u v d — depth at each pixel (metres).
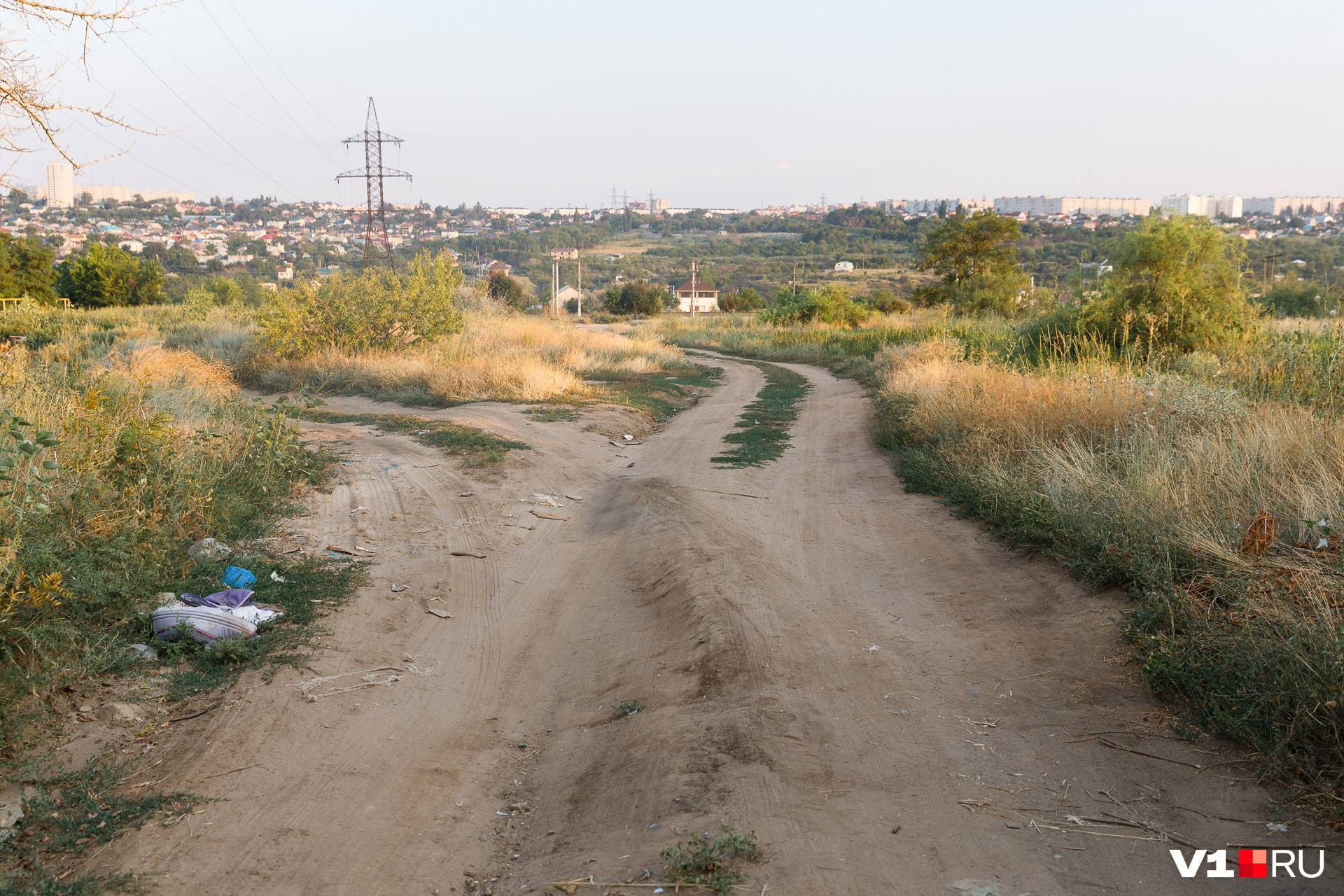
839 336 42.78
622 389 22.27
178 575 6.39
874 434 14.64
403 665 5.73
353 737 4.71
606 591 7.42
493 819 4.11
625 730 4.77
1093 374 11.78
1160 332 16.84
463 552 8.19
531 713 5.33
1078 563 6.28
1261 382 11.12
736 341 47.56
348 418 15.74
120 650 5.14
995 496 8.27
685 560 7.47
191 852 3.58
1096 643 5.16
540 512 9.83
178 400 12.40
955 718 4.54
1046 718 4.43
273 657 5.48
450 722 5.06
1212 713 4.10
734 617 6.08
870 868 3.25
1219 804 3.53
